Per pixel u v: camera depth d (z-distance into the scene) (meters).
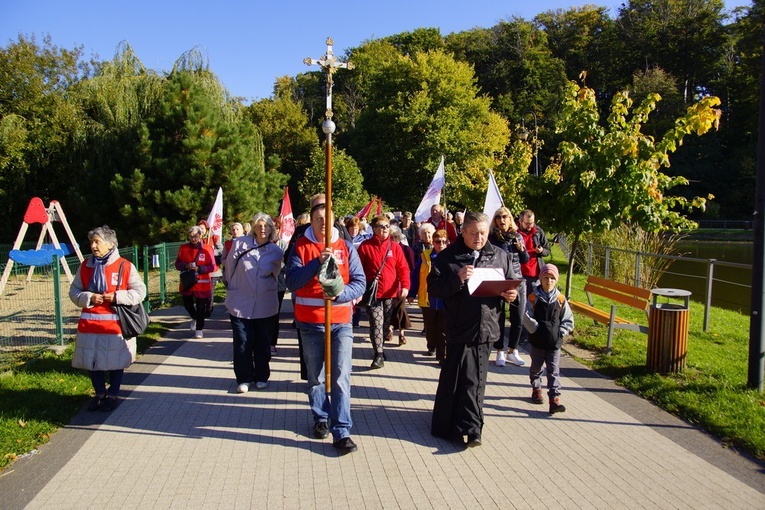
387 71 43.06
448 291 4.58
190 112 21.09
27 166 24.41
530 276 7.65
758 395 5.66
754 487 4.07
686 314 6.45
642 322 9.96
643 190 8.05
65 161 24.95
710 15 54.72
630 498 3.91
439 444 4.79
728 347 8.09
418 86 41.62
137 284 5.59
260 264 6.14
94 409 5.58
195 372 7.01
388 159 41.78
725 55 53.47
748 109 47.38
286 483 4.13
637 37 58.09
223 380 6.67
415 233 12.00
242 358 6.18
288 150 47.94
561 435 4.99
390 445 4.78
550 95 55.12
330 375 4.73
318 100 61.31
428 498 3.92
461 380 4.75
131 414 5.52
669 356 6.44
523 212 7.64
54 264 8.13
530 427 5.17
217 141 21.50
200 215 21.11
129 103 23.95
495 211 7.35
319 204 4.97
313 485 4.10
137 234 21.23
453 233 9.40
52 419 5.32
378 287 6.99
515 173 16.56
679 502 3.86
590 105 8.30
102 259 5.50
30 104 25.41
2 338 8.74
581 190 8.29
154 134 21.69
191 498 3.93
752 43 46.38
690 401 5.57
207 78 25.45
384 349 8.13
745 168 44.81
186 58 25.39
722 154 48.41
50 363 7.21
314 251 4.88
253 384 6.43
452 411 4.82
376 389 6.28
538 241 7.68
